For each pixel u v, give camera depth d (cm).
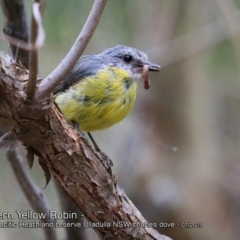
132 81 825
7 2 708
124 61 835
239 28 1027
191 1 1188
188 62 1238
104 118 795
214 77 1287
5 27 724
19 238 1080
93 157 554
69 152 532
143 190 1188
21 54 709
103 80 784
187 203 1188
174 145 1240
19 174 719
